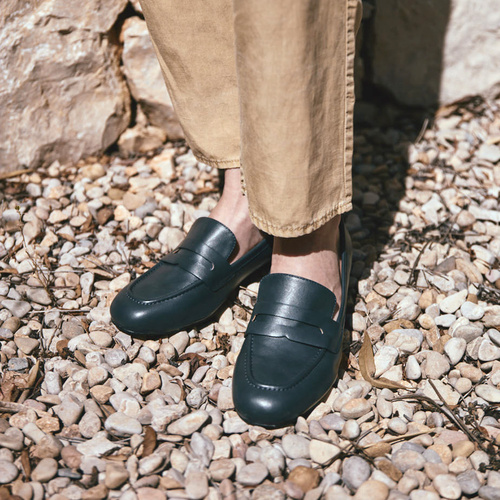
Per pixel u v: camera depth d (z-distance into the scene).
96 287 1.62
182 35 1.35
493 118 2.29
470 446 1.16
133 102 2.20
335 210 1.23
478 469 1.13
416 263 1.67
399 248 1.75
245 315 1.51
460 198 1.94
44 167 2.09
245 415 1.18
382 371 1.35
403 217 1.86
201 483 1.08
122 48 2.10
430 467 1.12
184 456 1.14
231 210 1.45
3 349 1.39
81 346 1.38
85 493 1.06
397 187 1.99
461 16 2.19
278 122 1.07
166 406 1.25
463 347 1.39
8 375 1.32
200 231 1.43
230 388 1.28
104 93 2.09
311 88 1.06
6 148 2.01
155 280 1.42
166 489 1.09
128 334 1.42
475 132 2.23
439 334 1.47
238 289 1.56
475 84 2.30
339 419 1.21
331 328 1.26
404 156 2.15
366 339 1.33
